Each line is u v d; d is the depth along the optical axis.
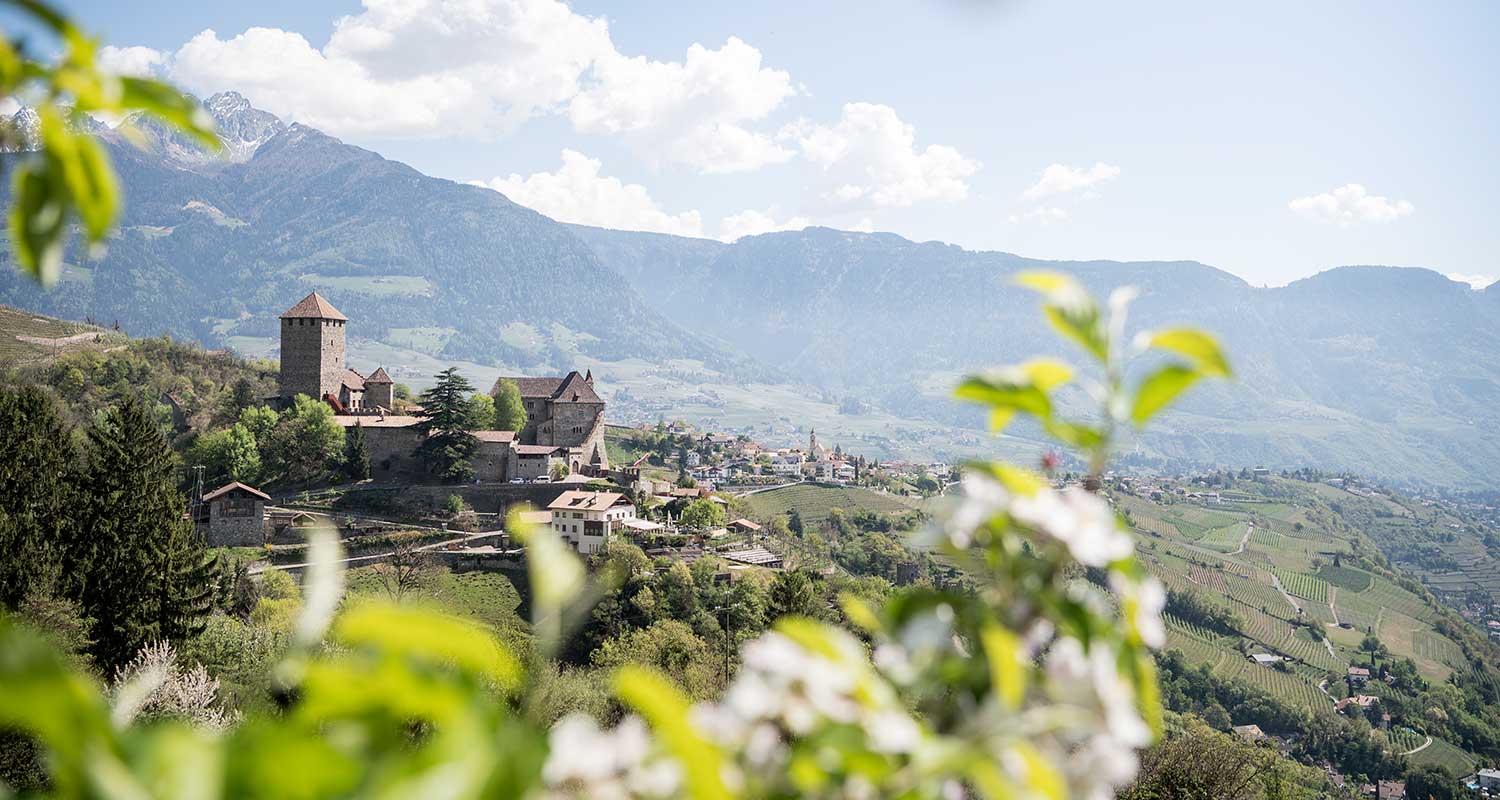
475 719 1.12
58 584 35.47
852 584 80.50
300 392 108.88
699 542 97.62
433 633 1.18
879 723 1.51
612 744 1.32
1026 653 1.65
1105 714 1.56
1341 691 155.62
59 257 1.56
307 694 1.15
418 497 98.06
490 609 73.81
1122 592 1.69
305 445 98.38
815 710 1.52
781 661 1.56
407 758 1.05
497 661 1.24
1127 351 1.72
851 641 1.66
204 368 153.00
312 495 95.94
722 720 1.54
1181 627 174.62
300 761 0.97
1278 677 155.25
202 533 83.69
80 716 0.91
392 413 120.94
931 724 1.65
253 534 87.75
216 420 121.00
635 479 118.50
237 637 37.59
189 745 0.97
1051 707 1.60
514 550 83.81
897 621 1.76
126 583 37.59
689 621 67.62
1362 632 191.88
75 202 1.56
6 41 1.46
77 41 1.48
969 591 1.78
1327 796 78.69
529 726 1.21
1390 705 151.38
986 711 1.56
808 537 138.38
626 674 1.37
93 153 1.56
